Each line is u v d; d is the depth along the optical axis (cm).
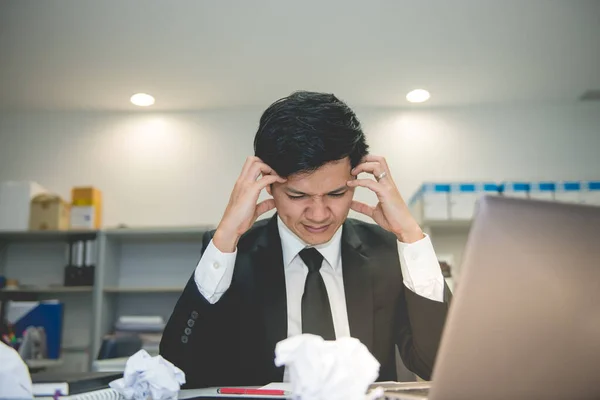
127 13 282
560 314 58
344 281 128
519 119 397
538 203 56
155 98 386
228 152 401
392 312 128
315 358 65
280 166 110
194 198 395
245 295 128
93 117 410
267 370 122
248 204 112
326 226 115
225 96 382
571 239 57
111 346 314
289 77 353
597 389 64
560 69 344
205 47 315
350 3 276
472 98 386
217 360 120
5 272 386
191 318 112
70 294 380
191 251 386
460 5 278
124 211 395
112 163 402
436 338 112
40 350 335
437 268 115
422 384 93
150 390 83
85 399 79
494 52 322
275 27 296
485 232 55
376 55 326
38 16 283
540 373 61
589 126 394
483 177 388
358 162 117
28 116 411
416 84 364
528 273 56
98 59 328
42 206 361
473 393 61
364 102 392
